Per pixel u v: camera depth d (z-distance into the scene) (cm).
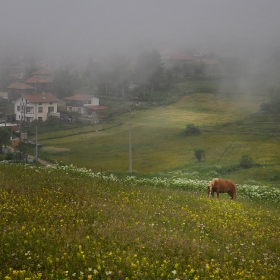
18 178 1873
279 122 11194
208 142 9488
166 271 901
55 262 888
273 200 2820
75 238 1049
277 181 6081
